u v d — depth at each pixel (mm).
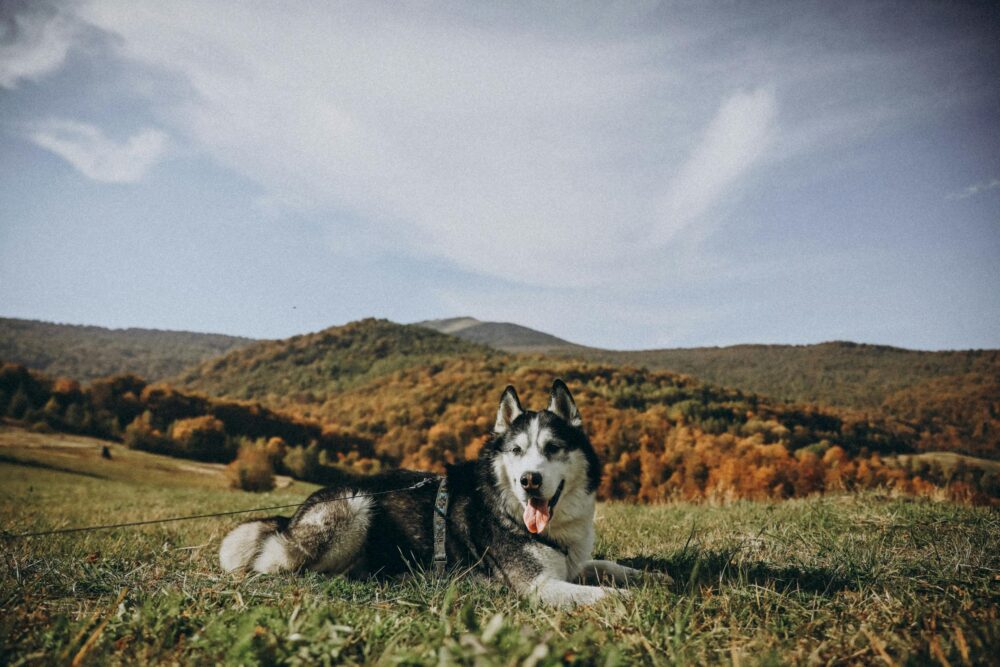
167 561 5355
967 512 6715
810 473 46719
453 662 2367
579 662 2486
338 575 5066
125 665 2807
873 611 3510
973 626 3068
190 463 76750
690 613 3457
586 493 4961
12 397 91500
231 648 2744
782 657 2840
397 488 5387
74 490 33219
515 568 4633
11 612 3459
